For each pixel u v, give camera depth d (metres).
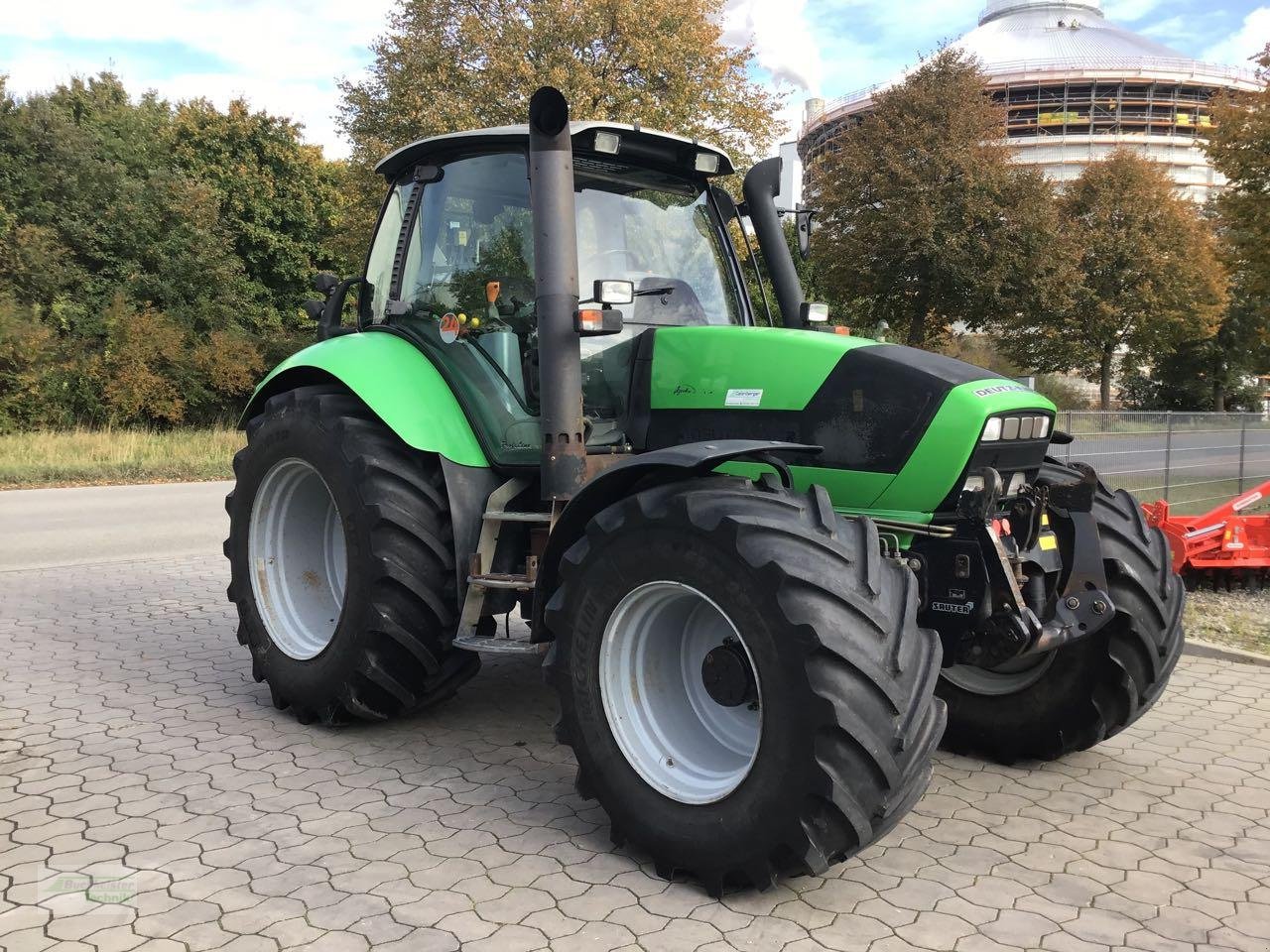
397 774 3.53
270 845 2.91
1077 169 70.88
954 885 2.74
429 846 2.93
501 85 19.11
